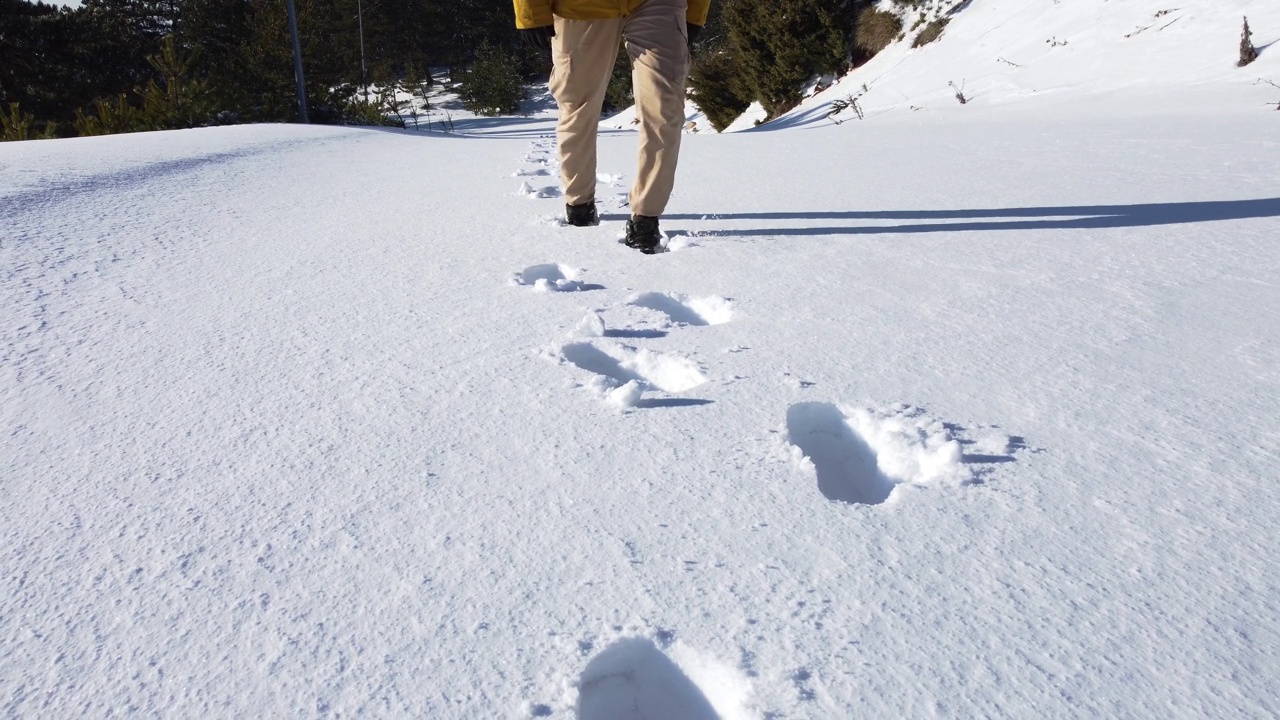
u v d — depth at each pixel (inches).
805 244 116.0
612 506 54.2
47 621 44.8
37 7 1139.9
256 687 40.4
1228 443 60.4
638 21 110.0
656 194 111.2
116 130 558.9
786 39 722.2
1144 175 159.9
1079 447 60.5
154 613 45.3
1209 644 42.0
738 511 53.5
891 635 42.9
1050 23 502.0
